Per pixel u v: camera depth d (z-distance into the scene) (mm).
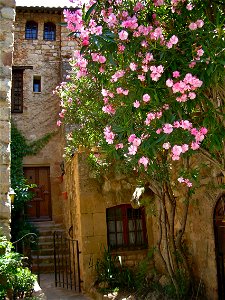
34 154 13383
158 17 3455
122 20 3332
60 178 13117
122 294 6625
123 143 3480
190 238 6516
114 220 8125
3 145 5250
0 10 5555
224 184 5004
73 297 7195
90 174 7988
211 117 3076
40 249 10461
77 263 7918
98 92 6738
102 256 7742
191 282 6094
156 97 3037
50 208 13227
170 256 6336
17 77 13820
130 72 3250
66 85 8156
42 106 13805
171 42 2938
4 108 5324
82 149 8070
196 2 3350
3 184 5180
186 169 4992
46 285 8250
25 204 12125
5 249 4770
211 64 2818
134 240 8125
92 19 3260
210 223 5840
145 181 6758
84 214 7844
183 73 3006
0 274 4492
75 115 7738
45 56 14164
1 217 5109
